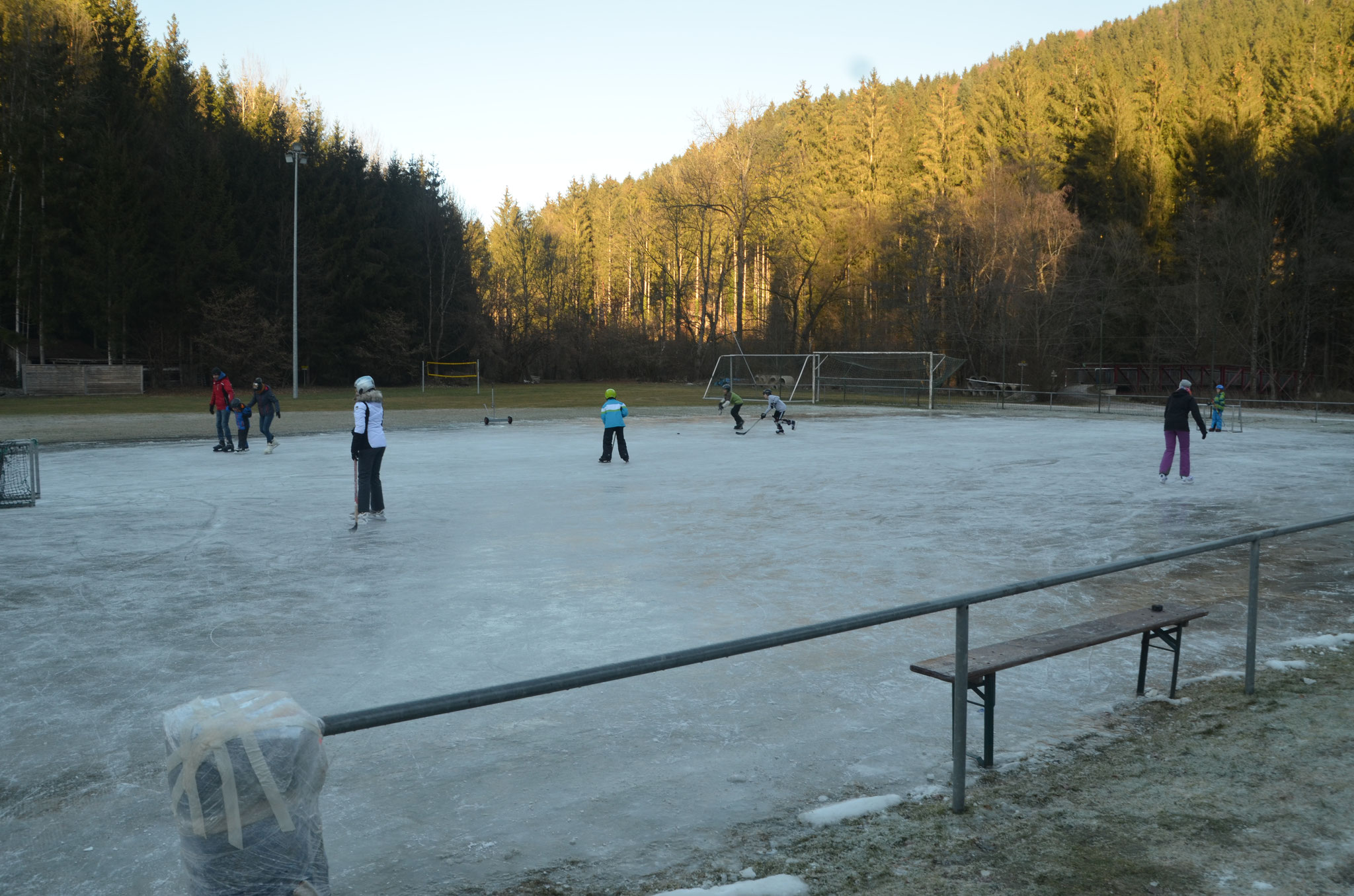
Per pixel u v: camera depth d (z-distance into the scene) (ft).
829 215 227.20
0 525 38.22
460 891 11.12
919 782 14.42
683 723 17.07
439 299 232.32
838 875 11.35
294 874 7.54
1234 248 180.65
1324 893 10.77
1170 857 11.71
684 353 244.22
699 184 216.54
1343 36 215.92
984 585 27.86
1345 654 21.12
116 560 31.50
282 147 200.44
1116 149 216.74
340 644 21.81
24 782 14.48
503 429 94.43
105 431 86.33
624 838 12.57
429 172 241.35
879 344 206.80
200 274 182.91
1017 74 234.99
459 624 23.62
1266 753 15.24
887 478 55.21
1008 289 178.50
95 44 191.72
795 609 25.09
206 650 21.33
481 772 14.87
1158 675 19.88
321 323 196.75
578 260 329.93
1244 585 28.32
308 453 69.26
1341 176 182.70
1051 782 14.23
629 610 24.98
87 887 11.31
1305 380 183.21
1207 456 69.51
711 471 58.23
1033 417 122.31
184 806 7.33
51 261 167.02
